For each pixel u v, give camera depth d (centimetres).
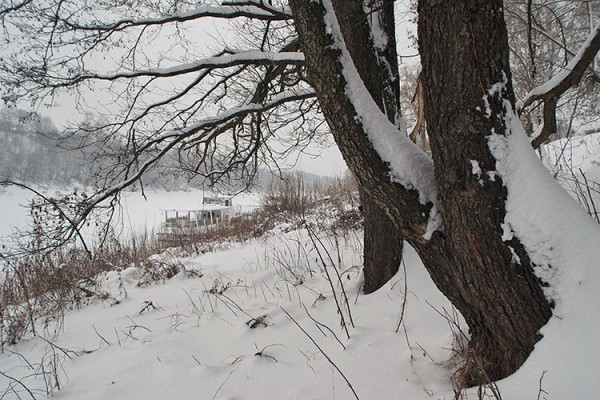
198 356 261
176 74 422
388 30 337
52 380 251
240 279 466
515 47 731
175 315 362
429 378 193
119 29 445
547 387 138
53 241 417
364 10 319
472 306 177
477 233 158
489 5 142
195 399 207
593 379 130
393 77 333
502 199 155
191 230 1068
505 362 169
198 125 429
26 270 498
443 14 147
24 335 354
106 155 464
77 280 511
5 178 388
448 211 167
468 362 169
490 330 176
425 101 169
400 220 183
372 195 185
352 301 325
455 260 172
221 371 235
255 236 869
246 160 538
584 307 143
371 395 186
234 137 529
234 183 596
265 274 458
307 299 349
